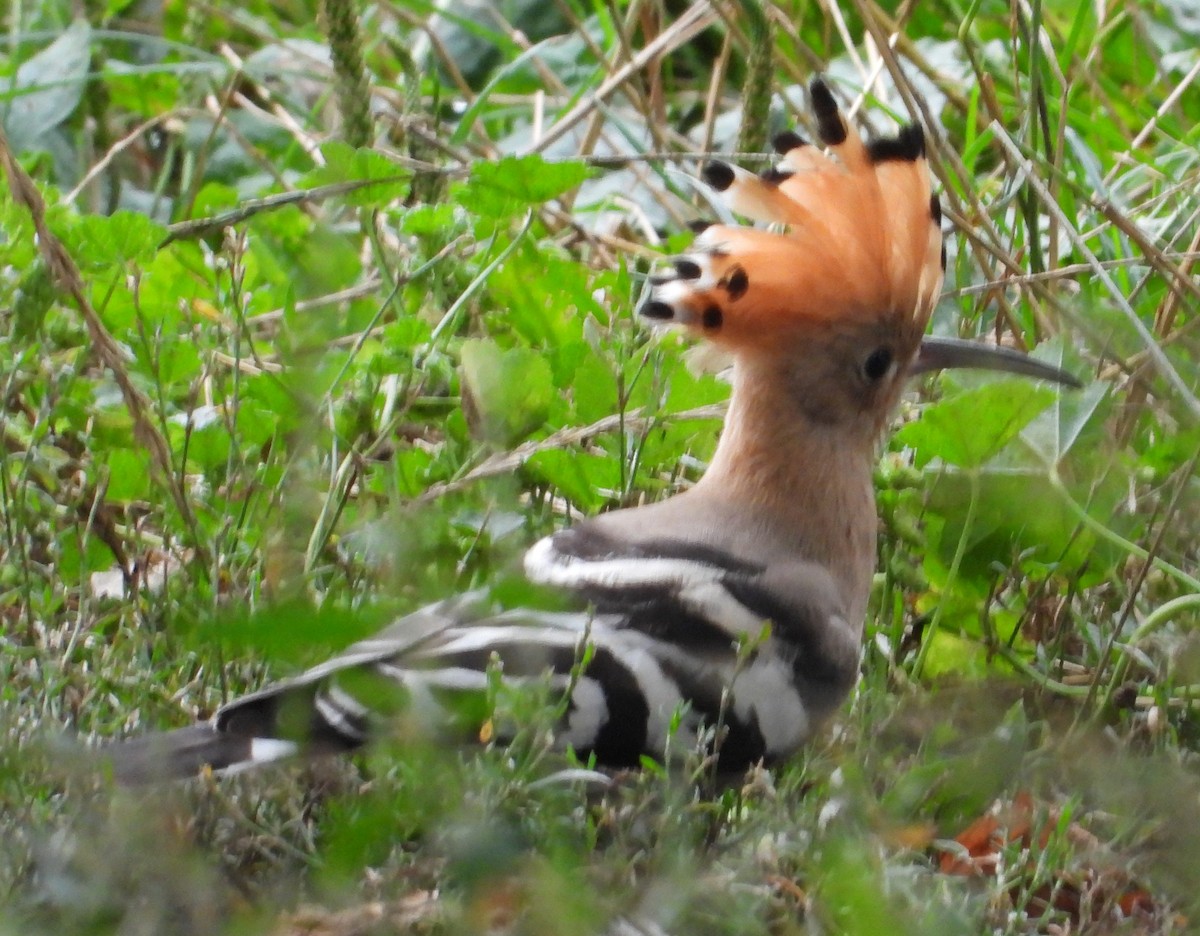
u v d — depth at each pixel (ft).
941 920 16.20
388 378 27.99
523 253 29.68
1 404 24.29
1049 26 38.96
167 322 29.12
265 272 32.53
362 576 22.53
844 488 23.53
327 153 27.32
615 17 34.68
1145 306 30.45
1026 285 28.43
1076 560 24.94
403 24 43.32
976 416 23.91
